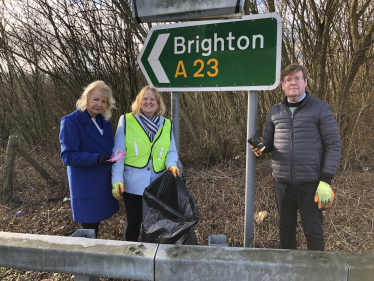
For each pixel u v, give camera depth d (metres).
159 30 2.05
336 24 4.65
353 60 4.32
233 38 1.86
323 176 1.75
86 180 1.91
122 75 4.44
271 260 1.14
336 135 1.75
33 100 5.91
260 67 1.83
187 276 1.16
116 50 4.26
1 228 3.18
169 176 1.90
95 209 1.95
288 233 1.99
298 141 1.82
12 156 3.81
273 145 2.05
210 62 1.95
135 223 2.11
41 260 1.26
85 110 1.93
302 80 1.83
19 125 5.34
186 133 6.62
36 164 4.07
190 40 1.98
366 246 2.42
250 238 2.07
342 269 1.08
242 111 5.14
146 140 2.00
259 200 3.41
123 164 1.97
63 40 4.41
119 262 1.20
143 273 1.19
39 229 3.11
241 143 5.12
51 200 3.93
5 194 3.78
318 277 1.10
